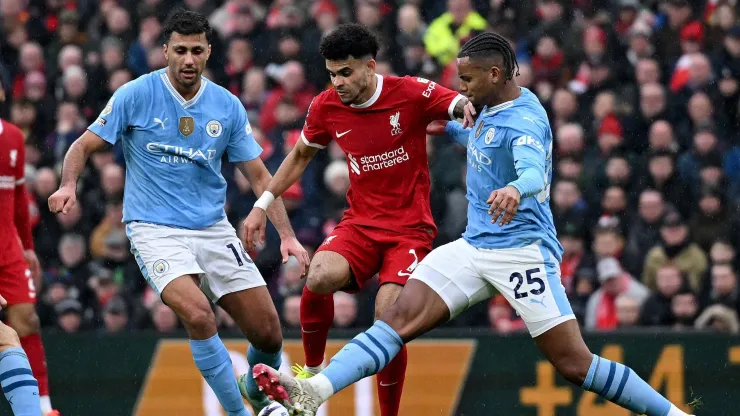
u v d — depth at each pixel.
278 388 19.66
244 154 24.83
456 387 32.12
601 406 32.09
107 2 48.41
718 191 40.06
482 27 44.97
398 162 23.98
